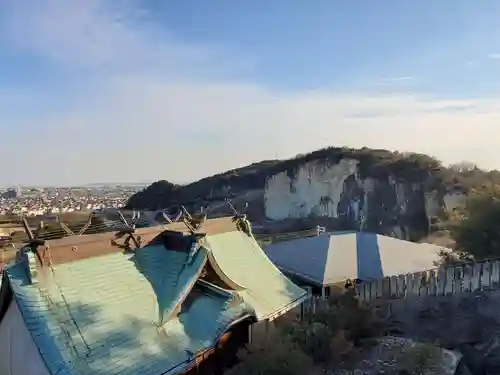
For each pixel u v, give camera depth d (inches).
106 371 459.2
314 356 644.1
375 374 593.3
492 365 671.8
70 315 498.3
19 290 487.8
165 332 552.4
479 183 2844.5
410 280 941.2
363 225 3238.2
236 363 625.3
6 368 523.8
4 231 865.5
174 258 649.6
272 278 786.2
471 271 930.7
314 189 3725.4
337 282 1116.5
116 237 619.2
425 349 656.4
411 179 3179.1
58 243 545.0
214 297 622.2
